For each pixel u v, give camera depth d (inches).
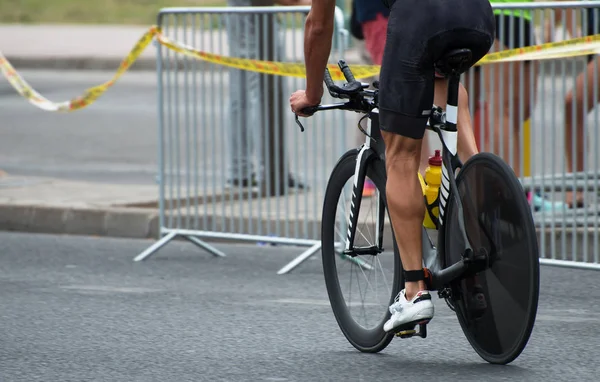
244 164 801.6
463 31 433.7
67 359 491.5
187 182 784.9
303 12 733.3
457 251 458.6
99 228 871.1
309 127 1339.8
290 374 463.5
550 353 494.0
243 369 472.7
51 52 2365.9
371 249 486.6
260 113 783.7
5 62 901.8
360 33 842.2
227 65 762.8
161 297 636.1
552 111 714.8
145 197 928.9
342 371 467.2
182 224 826.8
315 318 578.6
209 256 781.9
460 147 484.7
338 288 517.3
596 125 692.7
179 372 468.1
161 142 786.2
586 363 475.5
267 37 757.3
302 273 717.9
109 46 2468.0
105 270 725.3
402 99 443.2
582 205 731.4
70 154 1285.7
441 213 464.1
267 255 784.9
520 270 437.7
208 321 571.2
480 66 724.0
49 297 634.8
